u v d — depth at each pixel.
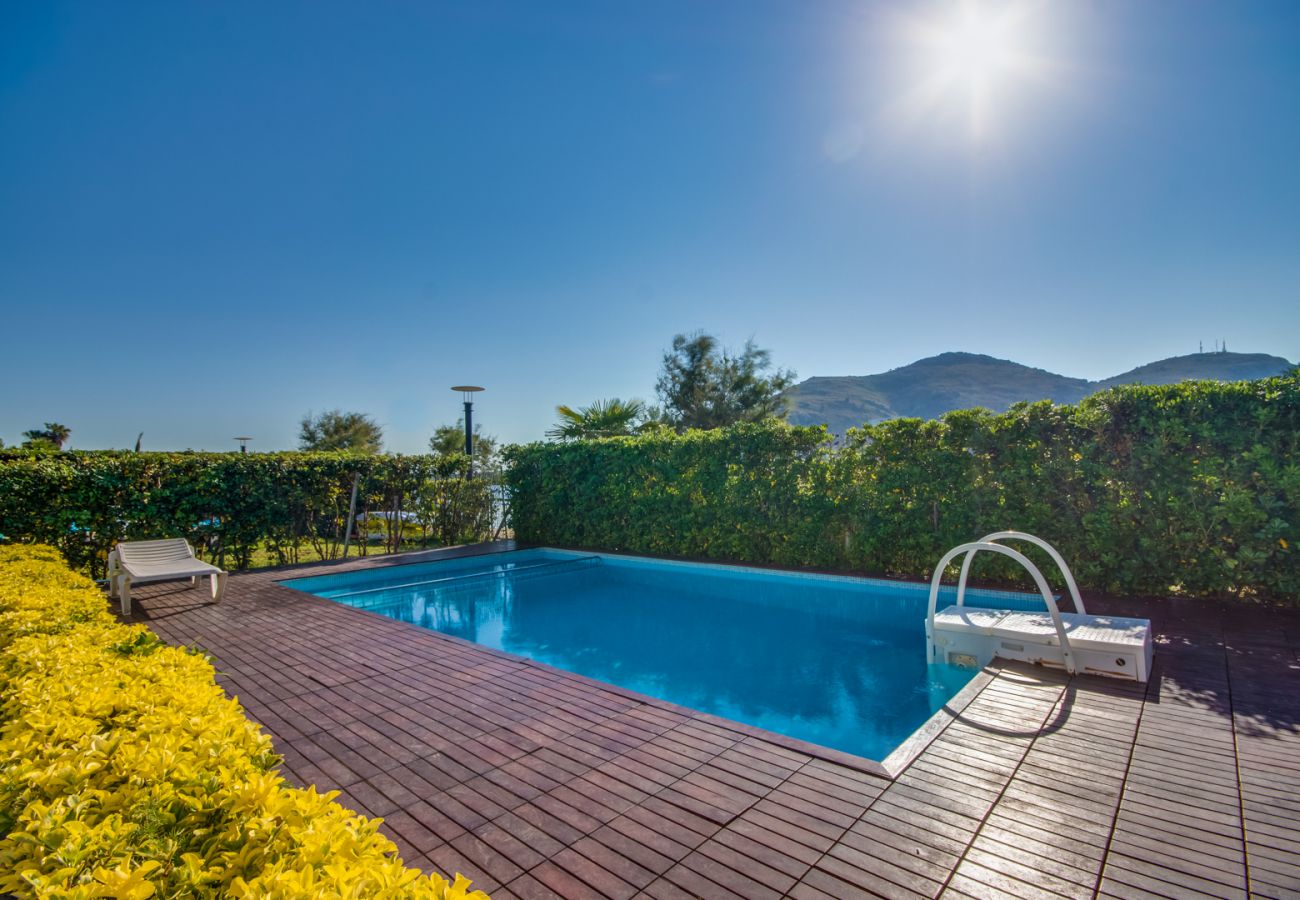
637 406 14.96
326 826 1.24
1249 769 2.99
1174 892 2.16
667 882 2.28
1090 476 6.72
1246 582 5.97
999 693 4.04
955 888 2.21
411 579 10.06
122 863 1.07
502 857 2.45
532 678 4.64
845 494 8.66
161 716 1.83
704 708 5.03
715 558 10.08
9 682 2.31
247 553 10.13
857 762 3.18
